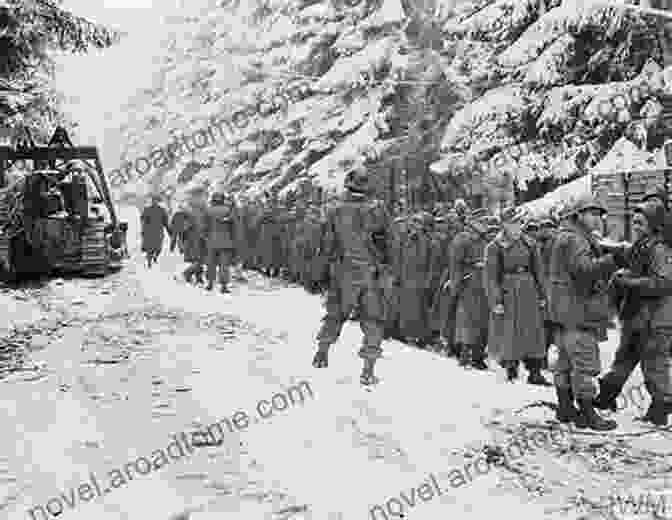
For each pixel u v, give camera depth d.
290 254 18.28
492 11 18.42
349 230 7.41
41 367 8.23
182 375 7.68
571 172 16.47
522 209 14.41
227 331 10.36
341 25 31.44
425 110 22.39
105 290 15.55
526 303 8.44
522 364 10.04
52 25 14.77
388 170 22.45
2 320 11.69
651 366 6.39
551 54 16.78
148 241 20.94
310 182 26.42
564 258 6.16
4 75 15.66
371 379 7.29
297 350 9.08
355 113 26.81
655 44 16.20
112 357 8.64
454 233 11.18
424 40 22.97
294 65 32.19
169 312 12.23
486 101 18.27
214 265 16.09
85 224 17.66
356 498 4.61
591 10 15.85
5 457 5.37
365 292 7.33
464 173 18.16
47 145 19.61
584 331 6.11
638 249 6.50
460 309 9.54
